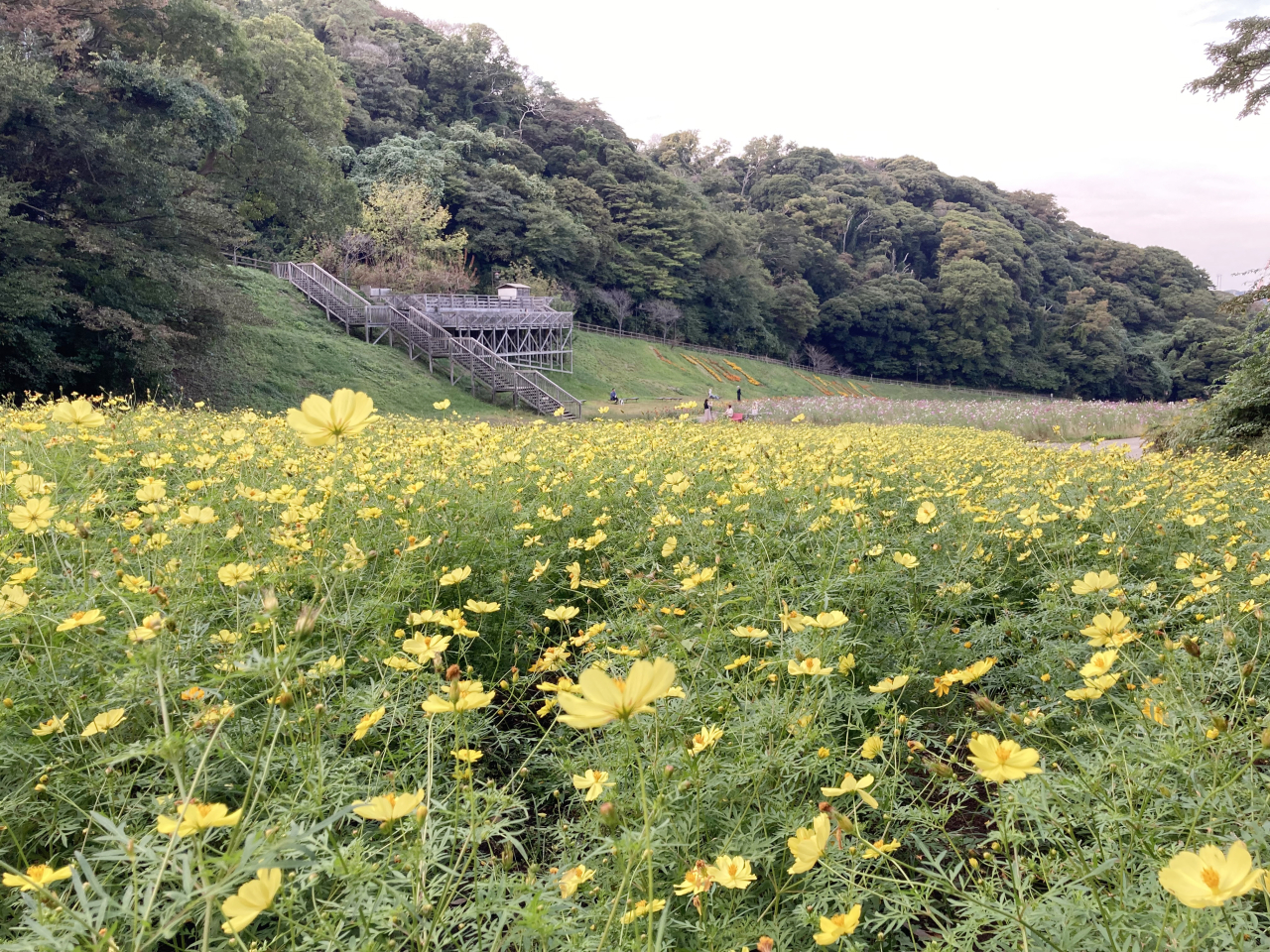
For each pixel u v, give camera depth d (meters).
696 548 3.15
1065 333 69.44
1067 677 2.37
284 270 29.14
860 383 61.72
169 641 1.80
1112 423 22.52
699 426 7.93
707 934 1.32
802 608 2.49
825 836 1.15
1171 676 1.66
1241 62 12.70
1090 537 3.66
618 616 2.64
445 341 27.33
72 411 2.24
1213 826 1.35
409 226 37.72
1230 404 11.34
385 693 1.85
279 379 21.36
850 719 2.11
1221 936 1.12
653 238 55.03
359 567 2.12
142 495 2.52
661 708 1.80
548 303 38.44
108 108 16.72
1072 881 1.35
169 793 1.57
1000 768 1.02
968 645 2.59
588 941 1.21
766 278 63.59
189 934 1.40
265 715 1.88
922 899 1.33
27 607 1.87
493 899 1.24
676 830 1.49
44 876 1.02
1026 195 99.38
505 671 2.66
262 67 24.17
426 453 4.42
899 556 2.47
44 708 1.81
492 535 3.27
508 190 48.56
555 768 2.00
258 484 3.82
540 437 6.24
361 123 50.50
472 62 59.12
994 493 5.20
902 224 80.62
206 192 18.39
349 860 1.18
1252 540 3.39
